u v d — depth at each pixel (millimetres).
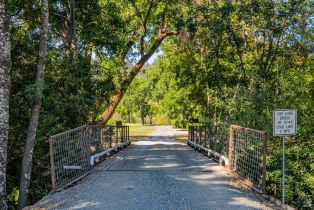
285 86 14188
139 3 26453
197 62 24281
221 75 19188
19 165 15180
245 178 10898
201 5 17484
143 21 27312
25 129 14211
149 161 16203
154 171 13078
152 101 81375
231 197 9266
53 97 14984
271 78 16672
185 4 21781
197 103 27406
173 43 27766
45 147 14711
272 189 10758
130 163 15469
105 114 27125
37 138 13898
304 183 10547
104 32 19312
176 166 14391
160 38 28141
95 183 11000
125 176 12109
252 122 13492
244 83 16438
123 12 24766
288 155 11125
